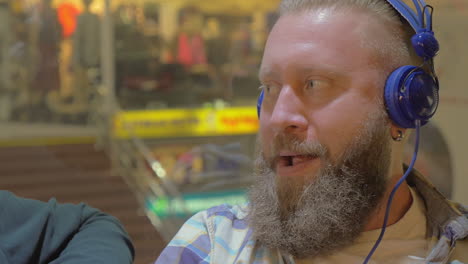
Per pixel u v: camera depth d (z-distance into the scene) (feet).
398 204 3.23
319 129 2.95
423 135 6.47
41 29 25.88
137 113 26.53
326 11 3.01
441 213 3.28
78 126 26.21
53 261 3.45
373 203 3.03
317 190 2.97
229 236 3.28
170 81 27.78
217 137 27.32
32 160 23.53
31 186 21.85
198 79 28.37
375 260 3.12
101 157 24.08
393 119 2.99
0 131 25.26
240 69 28.63
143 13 27.37
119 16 26.81
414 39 3.00
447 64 11.59
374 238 3.15
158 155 26.14
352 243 3.06
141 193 21.44
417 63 3.13
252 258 3.17
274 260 3.16
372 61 2.96
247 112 28.07
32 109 26.13
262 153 3.20
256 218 3.13
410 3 3.21
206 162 25.36
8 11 25.71
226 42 28.84
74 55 26.04
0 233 3.69
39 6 25.76
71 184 22.06
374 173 3.00
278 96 3.09
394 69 3.01
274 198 3.08
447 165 6.43
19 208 3.80
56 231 3.73
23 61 25.95
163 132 26.84
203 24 28.71
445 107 11.91
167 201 19.84
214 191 23.68
